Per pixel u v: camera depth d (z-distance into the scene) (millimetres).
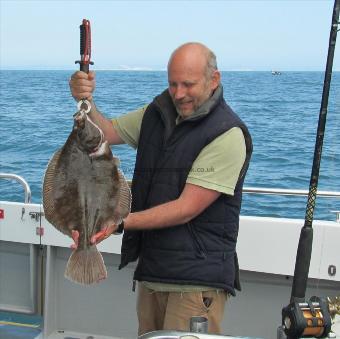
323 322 2055
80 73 2492
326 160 8445
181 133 2748
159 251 2807
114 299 4051
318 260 3531
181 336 1779
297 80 69000
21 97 38062
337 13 2600
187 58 2641
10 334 4023
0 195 10492
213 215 2771
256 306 3820
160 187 2789
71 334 4094
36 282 4195
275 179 11594
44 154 15344
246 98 36219
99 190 2459
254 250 3623
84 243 2467
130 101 30359
